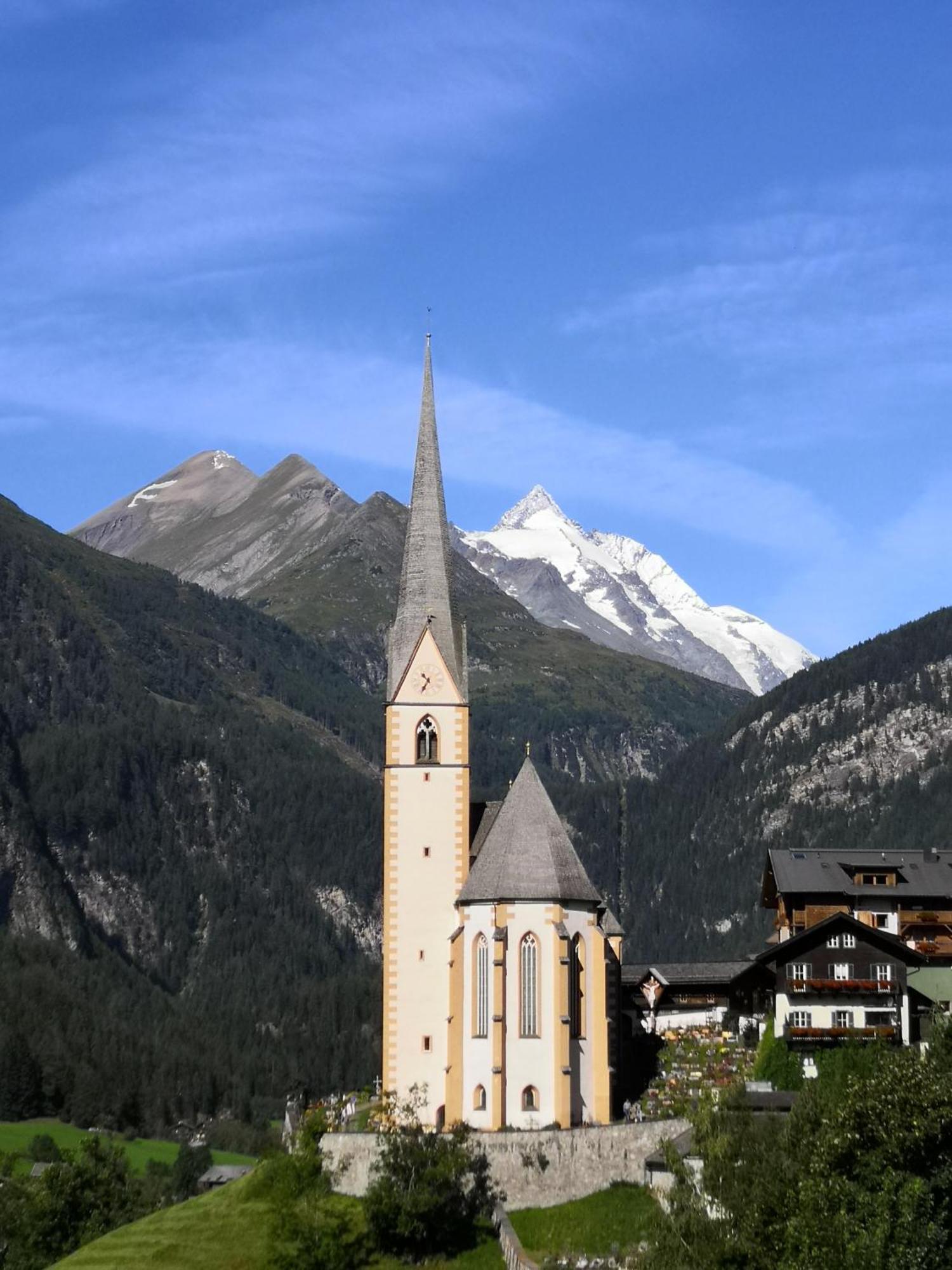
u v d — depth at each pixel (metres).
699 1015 167.88
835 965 143.00
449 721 143.38
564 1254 110.06
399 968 139.62
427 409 152.50
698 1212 96.31
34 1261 134.25
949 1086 97.25
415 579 146.62
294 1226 113.81
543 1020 132.38
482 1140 118.88
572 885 135.38
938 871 161.25
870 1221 89.94
